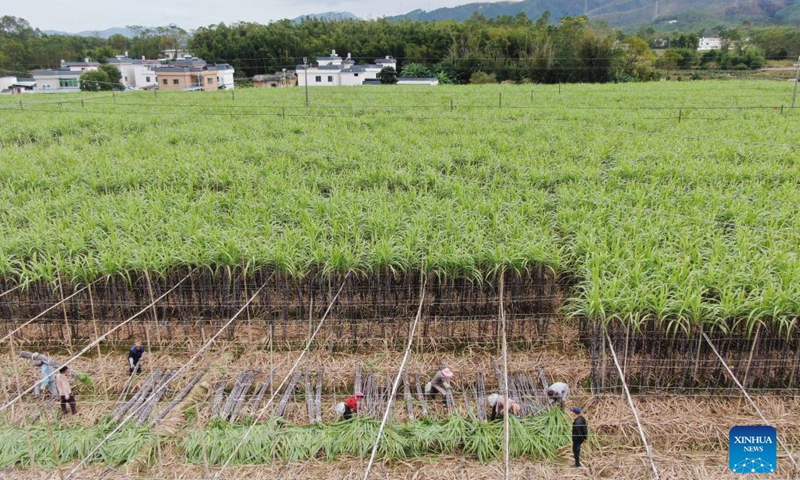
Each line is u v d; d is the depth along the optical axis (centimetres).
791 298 824
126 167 1639
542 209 1284
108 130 2250
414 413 825
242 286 1034
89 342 1013
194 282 1035
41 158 1759
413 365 944
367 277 1009
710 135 2016
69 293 1018
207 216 1256
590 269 969
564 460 747
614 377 866
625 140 1959
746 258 984
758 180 1520
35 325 1035
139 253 1022
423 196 1398
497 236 1122
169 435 777
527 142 1952
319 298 1029
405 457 757
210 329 1029
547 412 800
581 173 1566
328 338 995
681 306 825
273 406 834
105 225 1195
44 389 862
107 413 823
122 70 7219
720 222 1216
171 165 1652
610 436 791
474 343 994
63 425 804
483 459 748
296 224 1247
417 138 2028
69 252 1045
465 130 2195
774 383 867
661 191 1390
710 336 846
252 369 926
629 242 1070
